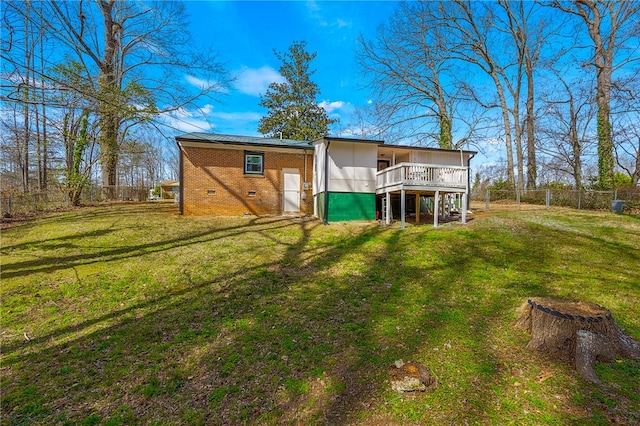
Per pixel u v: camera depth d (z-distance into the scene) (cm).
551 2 2020
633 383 350
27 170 2038
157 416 329
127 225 1145
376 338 465
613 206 1414
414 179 1232
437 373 377
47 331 493
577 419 300
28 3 874
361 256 879
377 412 321
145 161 3089
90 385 377
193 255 851
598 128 1831
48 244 905
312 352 435
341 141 1402
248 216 1452
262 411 333
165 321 527
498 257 841
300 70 3428
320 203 1449
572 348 395
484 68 2373
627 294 592
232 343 462
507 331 471
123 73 1748
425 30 2334
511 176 2322
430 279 704
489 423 299
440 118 2542
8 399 351
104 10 1745
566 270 737
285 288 664
